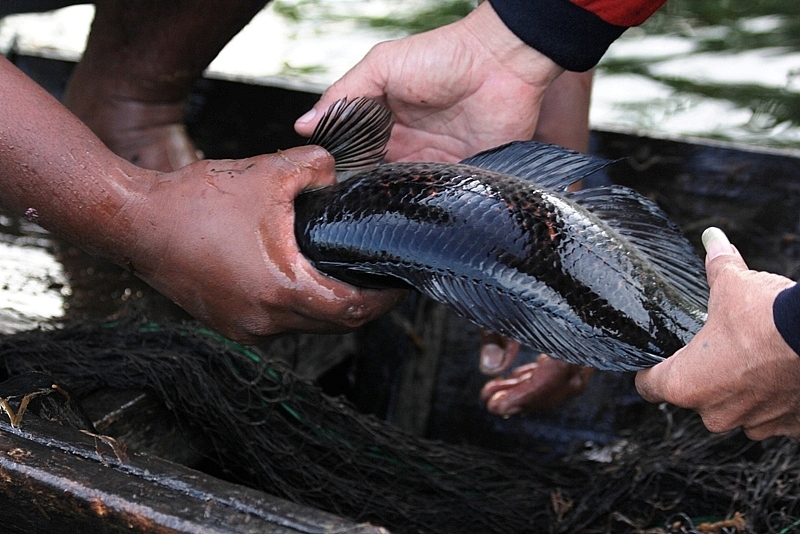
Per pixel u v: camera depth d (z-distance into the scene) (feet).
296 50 18.25
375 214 5.26
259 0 8.72
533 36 6.54
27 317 8.45
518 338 5.01
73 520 4.47
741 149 10.15
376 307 5.55
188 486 4.39
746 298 4.42
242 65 17.46
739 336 4.41
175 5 8.52
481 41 6.72
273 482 6.42
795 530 6.01
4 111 5.33
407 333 9.56
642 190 10.37
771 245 9.84
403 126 7.41
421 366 9.47
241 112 11.30
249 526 4.12
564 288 4.99
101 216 5.39
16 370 6.43
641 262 5.08
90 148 5.42
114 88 9.14
